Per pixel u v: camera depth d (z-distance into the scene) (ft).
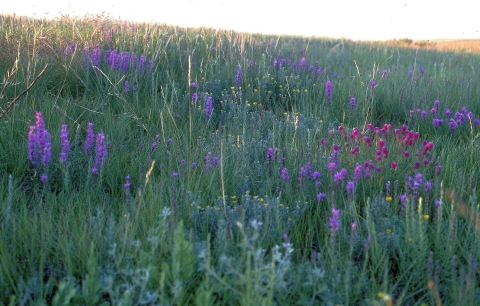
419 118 20.44
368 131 16.66
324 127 19.29
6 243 9.55
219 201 11.72
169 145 15.70
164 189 12.35
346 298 8.29
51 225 10.24
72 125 16.30
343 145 16.40
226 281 8.74
